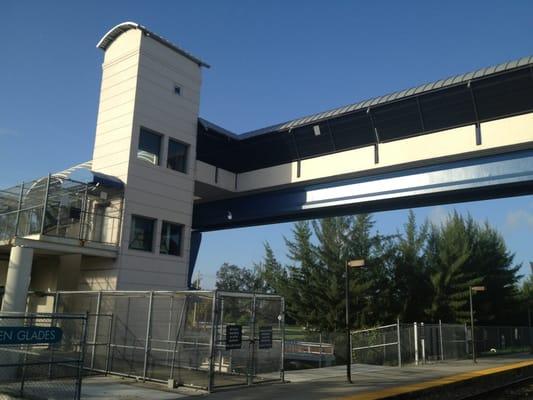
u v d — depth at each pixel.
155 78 23.70
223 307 15.28
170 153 24.14
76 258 22.36
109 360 15.70
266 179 28.28
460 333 28.16
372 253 39.31
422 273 39.72
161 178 23.30
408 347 23.41
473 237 43.28
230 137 27.80
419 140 23.25
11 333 9.54
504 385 17.39
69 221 20.00
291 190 28.16
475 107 21.55
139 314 19.03
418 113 22.86
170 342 15.71
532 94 20.31
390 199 24.91
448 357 26.39
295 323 44.00
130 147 22.19
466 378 16.84
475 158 22.47
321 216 29.47
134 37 23.48
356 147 25.16
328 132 25.47
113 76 23.86
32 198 19.89
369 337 26.45
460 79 21.38
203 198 31.09
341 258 38.56
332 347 25.98
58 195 19.75
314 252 39.50
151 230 22.77
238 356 16.12
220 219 31.16
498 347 34.91
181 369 15.20
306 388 13.49
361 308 37.84
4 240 19.09
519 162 21.36
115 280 20.89
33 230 19.42
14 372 15.02
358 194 25.59
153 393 12.30
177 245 23.91
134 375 14.73
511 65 20.12
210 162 28.23
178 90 24.86
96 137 23.77
